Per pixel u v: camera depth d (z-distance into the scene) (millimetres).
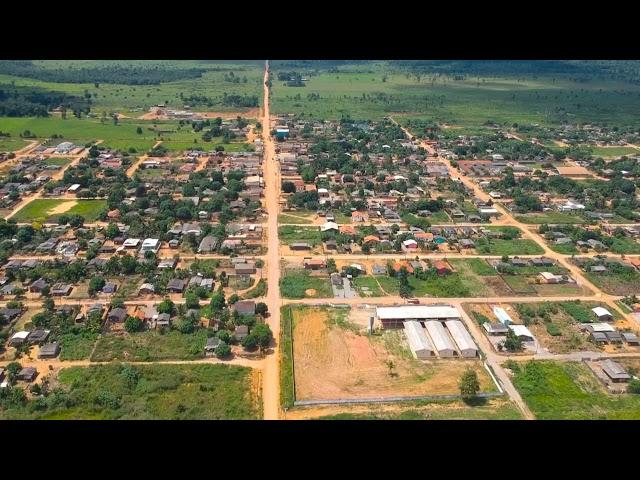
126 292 133625
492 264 154625
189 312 123500
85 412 94750
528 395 102438
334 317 126500
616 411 98688
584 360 113188
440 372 108750
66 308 124688
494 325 121312
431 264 151750
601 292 141625
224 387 102188
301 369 108312
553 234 172750
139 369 105500
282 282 140375
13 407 95188
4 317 120125
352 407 98312
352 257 156375
